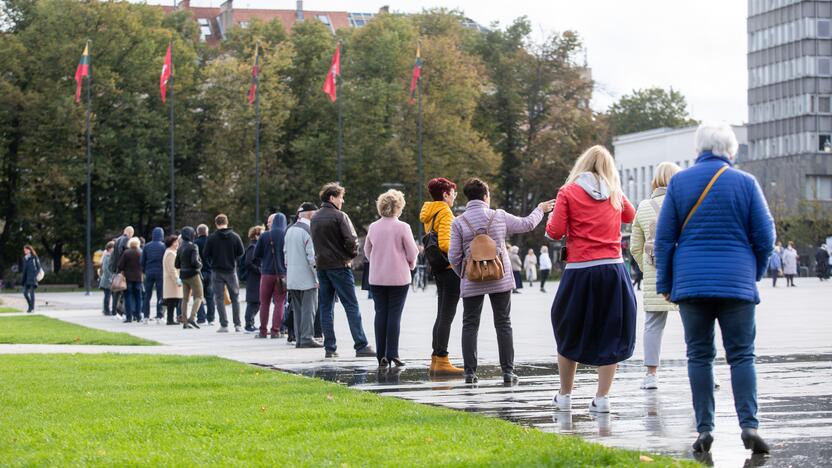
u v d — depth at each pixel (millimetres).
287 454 9750
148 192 92688
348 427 11531
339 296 21641
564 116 108062
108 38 92000
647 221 15477
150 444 10516
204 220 95938
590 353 12883
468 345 16422
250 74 91875
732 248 10133
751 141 140750
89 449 10289
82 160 90062
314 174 96062
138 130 91375
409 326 32281
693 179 10281
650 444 10625
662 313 15414
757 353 20750
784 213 115312
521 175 107875
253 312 30406
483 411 13312
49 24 90562
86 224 85750
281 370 18938
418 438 10516
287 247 24047
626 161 155750
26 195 91375
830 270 99062
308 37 99188
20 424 12070
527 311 41219
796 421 11961
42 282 95000
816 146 131250
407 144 95688
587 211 12719
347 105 95500
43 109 88938
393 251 19047
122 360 20219
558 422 12258
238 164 91562
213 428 11516
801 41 131875
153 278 36406
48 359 20531
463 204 96375
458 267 16281
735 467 9297
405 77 98188
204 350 23703
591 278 12695
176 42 96062
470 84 98938
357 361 20625
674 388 15531
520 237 107875
